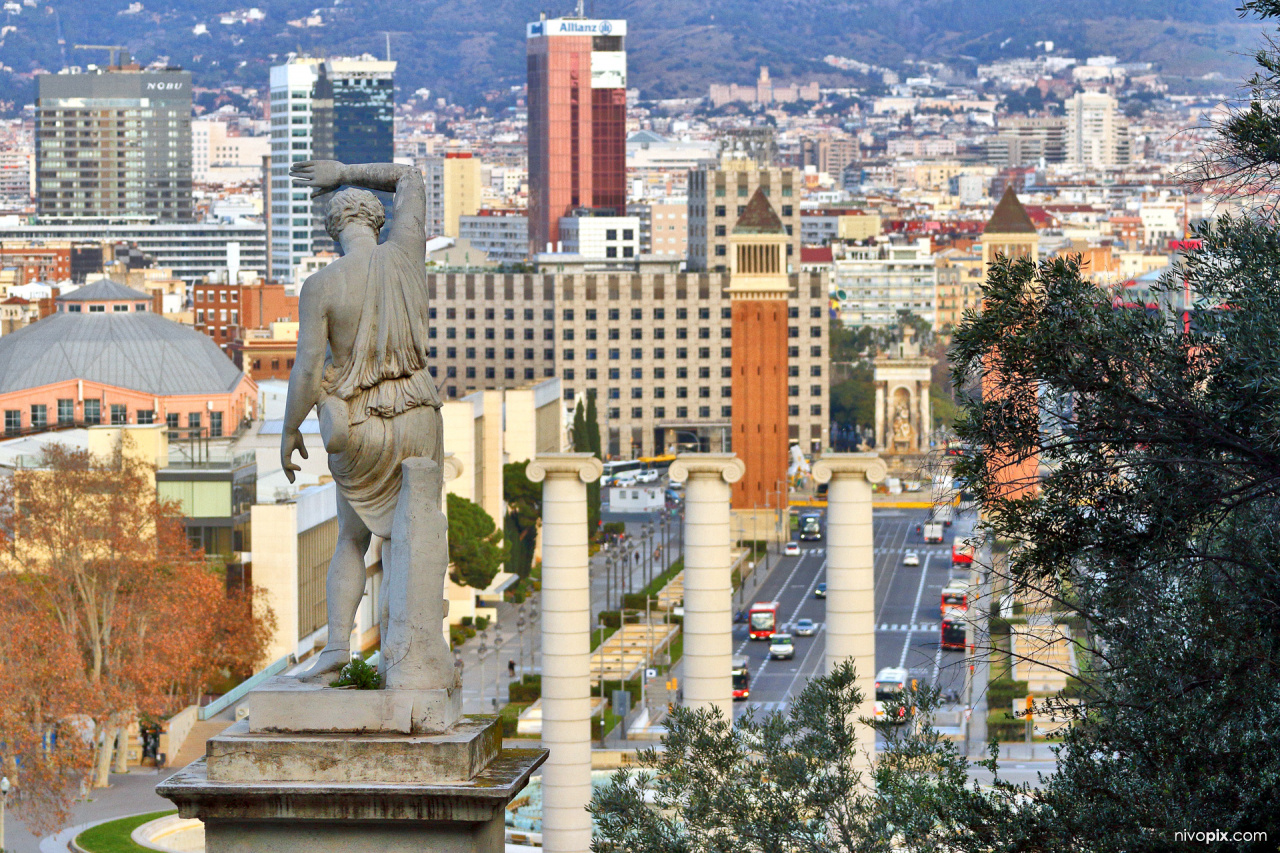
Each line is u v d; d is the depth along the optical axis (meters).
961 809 77.56
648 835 88.25
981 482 77.12
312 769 50.72
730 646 129.75
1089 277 78.19
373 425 52.75
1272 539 72.69
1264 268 73.06
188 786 50.34
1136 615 74.94
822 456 127.50
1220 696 72.94
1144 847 70.56
